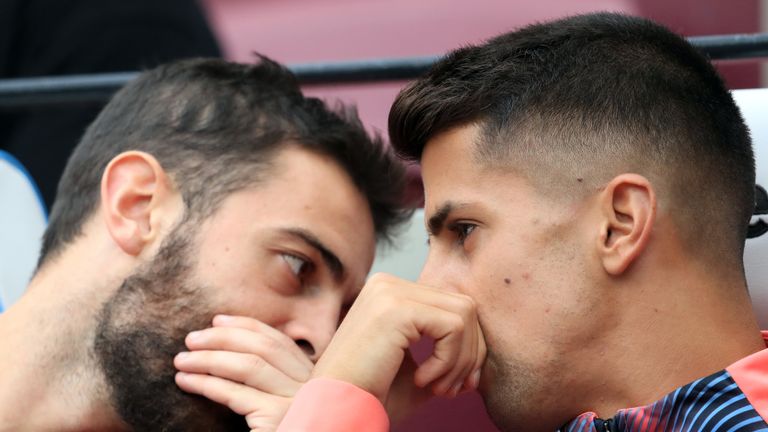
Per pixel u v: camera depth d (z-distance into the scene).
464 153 2.80
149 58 4.93
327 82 4.04
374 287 2.84
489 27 5.96
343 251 3.38
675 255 2.70
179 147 3.44
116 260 3.35
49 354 3.30
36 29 4.91
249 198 3.33
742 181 2.84
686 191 2.72
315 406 2.67
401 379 2.98
